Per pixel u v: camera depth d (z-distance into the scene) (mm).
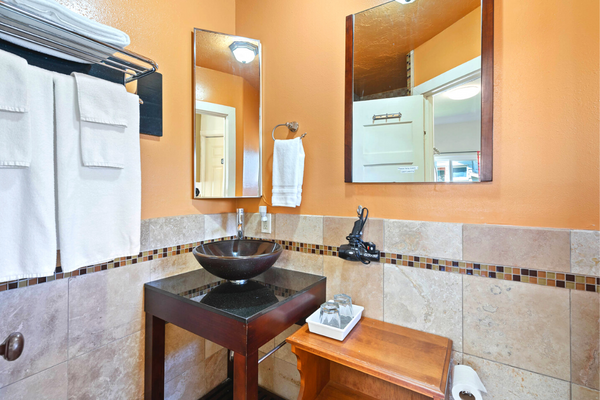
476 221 1025
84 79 915
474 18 1020
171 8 1327
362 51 1264
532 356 927
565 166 883
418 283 1127
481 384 934
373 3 1241
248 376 917
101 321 1094
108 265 1109
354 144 1282
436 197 1100
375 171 1231
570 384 875
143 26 1216
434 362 907
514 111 955
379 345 1011
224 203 1615
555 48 894
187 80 1398
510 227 958
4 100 748
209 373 1556
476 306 1017
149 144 1240
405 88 1167
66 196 883
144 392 1250
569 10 876
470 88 1029
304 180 1439
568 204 880
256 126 1588
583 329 856
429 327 1104
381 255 1209
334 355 945
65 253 882
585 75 854
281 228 1514
